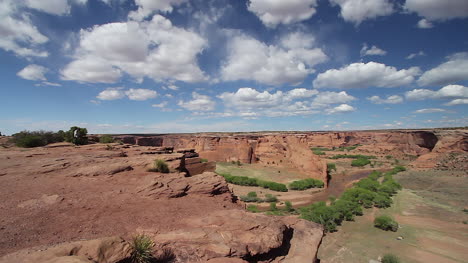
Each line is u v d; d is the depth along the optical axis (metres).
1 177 14.39
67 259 4.81
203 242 7.73
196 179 15.61
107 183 14.41
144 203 11.58
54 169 16.55
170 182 14.79
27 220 8.57
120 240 6.36
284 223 10.27
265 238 8.43
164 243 7.48
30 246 6.61
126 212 10.18
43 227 8.10
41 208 9.88
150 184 13.69
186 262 6.86
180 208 11.29
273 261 8.29
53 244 6.81
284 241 9.47
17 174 15.10
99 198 11.70
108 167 16.98
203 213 10.85
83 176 15.48
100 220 9.10
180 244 7.52
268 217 10.30
